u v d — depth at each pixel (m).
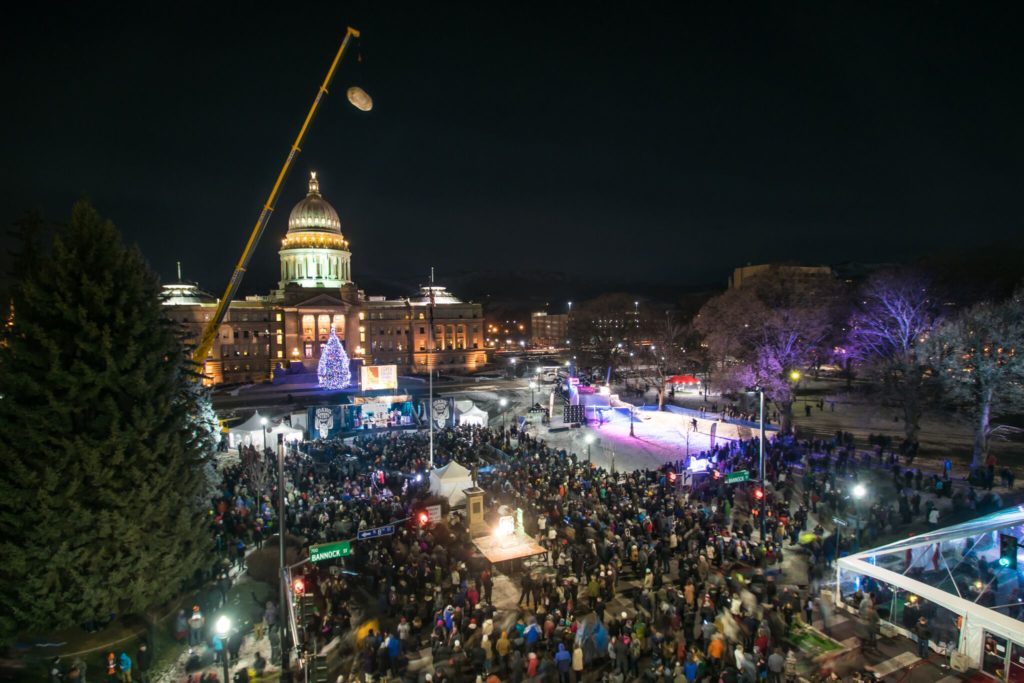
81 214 20.19
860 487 28.89
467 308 125.50
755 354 52.44
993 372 35.62
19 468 18.08
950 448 43.34
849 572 21.05
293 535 26.94
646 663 17.92
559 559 24.34
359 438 48.12
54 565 18.23
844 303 60.25
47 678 17.80
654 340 94.56
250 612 22.19
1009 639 16.72
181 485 21.00
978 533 20.02
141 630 20.25
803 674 17.17
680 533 25.23
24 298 19.64
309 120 37.31
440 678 16.28
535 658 16.50
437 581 21.98
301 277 124.38
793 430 48.81
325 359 89.56
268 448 39.38
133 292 20.70
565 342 165.25
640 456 46.41
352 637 20.12
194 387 31.84
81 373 18.95
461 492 30.27
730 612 19.86
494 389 89.06
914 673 17.28
